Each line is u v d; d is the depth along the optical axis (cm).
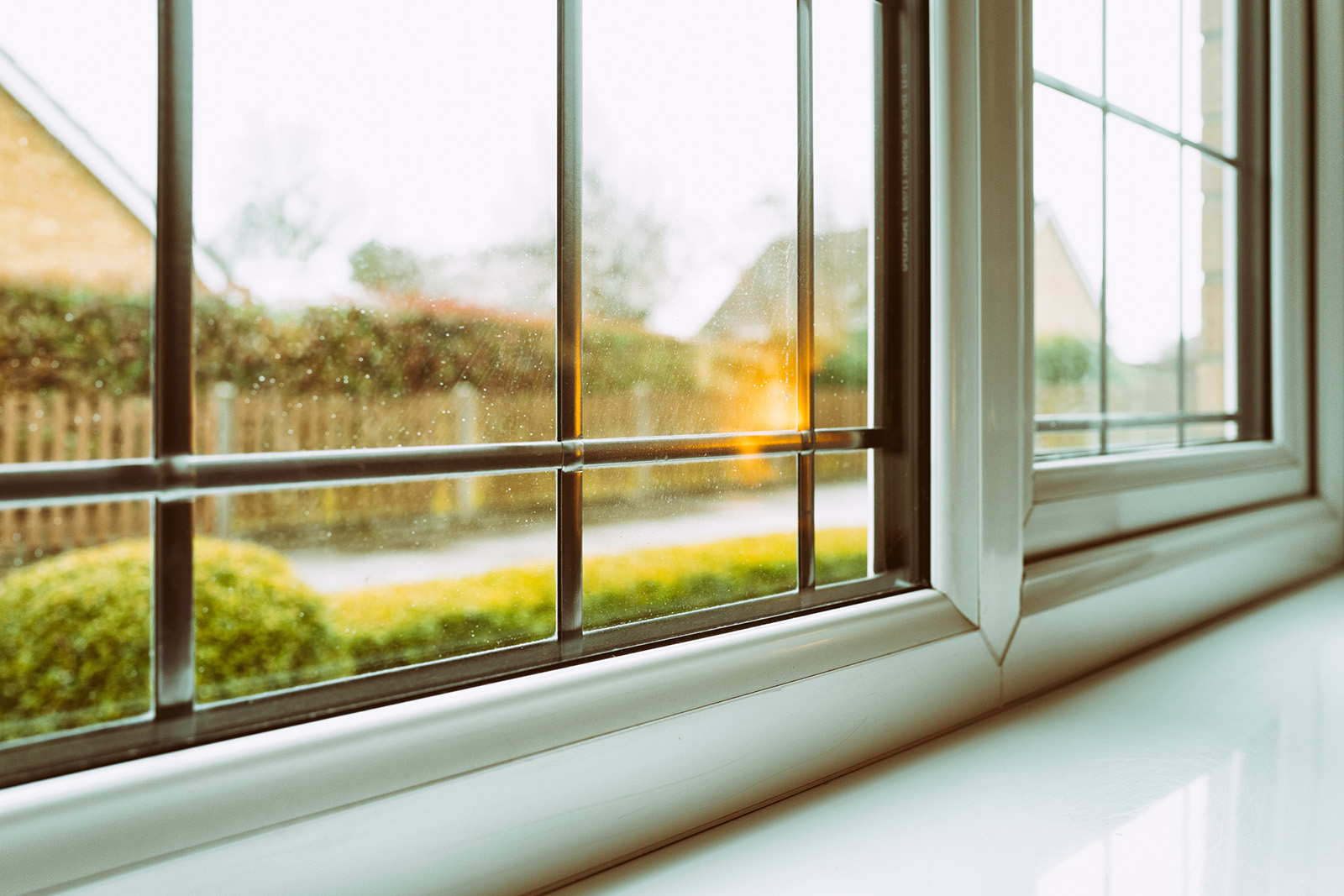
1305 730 35
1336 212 77
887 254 40
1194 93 85
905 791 29
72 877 15
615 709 24
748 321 416
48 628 308
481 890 20
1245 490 68
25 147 318
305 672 29
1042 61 67
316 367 391
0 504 20
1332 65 77
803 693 29
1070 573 45
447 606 354
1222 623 57
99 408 356
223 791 17
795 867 23
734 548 367
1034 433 45
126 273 346
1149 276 86
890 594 36
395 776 19
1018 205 40
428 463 28
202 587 345
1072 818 26
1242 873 23
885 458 40
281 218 375
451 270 404
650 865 23
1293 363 76
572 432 31
